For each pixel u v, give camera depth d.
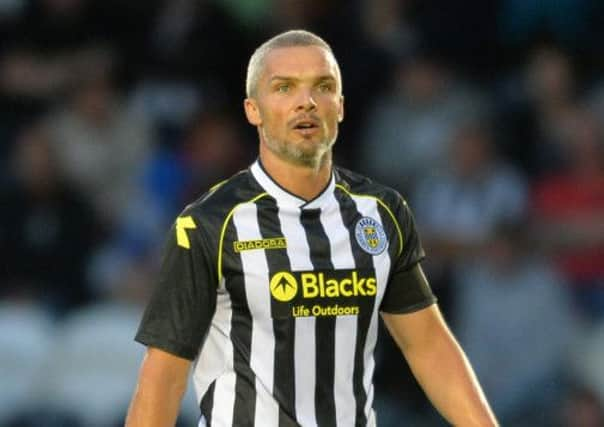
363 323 19.30
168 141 44.81
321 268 19.17
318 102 18.98
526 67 45.19
